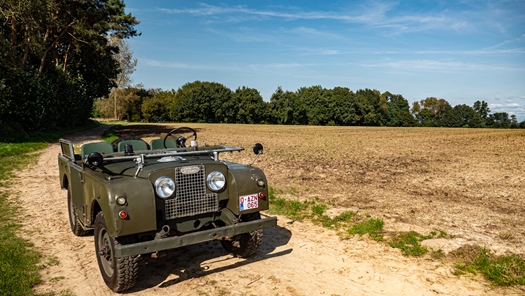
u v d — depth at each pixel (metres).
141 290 4.65
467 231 6.70
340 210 8.33
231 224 4.83
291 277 5.00
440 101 142.88
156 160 5.27
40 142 26.14
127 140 6.36
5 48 27.02
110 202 4.09
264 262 5.53
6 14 26.30
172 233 4.70
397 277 4.97
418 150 24.55
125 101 95.06
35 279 4.83
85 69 49.03
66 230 7.10
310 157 19.95
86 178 5.01
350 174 13.90
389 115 131.88
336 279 4.94
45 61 38.59
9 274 4.90
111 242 4.36
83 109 50.81
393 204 8.91
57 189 10.97
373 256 5.72
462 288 4.64
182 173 4.61
